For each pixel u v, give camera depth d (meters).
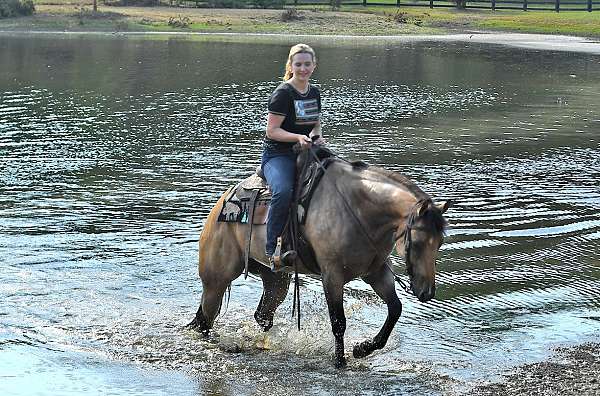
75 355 8.34
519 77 33.88
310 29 59.62
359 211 7.57
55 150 18.48
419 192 7.38
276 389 7.62
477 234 12.41
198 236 12.27
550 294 10.09
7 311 9.33
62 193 14.59
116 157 17.77
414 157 17.94
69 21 59.62
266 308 8.77
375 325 9.13
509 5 75.94
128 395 7.51
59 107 24.86
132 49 43.94
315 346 8.61
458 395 7.51
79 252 11.38
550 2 73.38
